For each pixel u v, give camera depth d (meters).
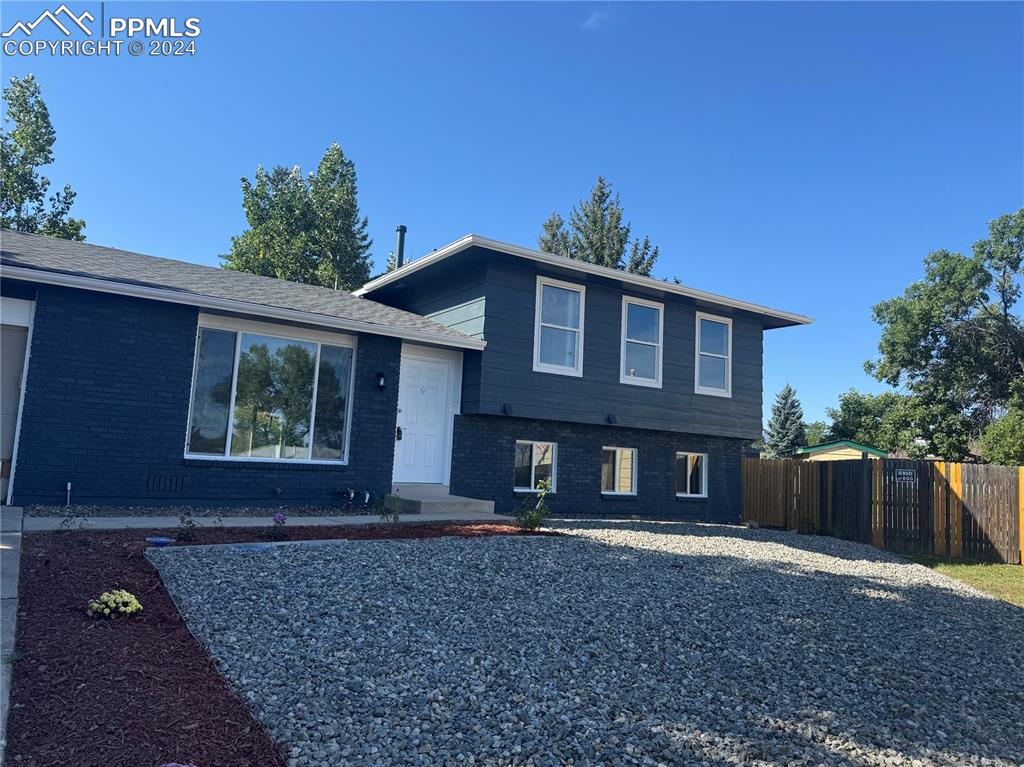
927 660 5.49
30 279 8.34
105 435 9.01
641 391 13.98
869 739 3.85
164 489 9.42
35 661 3.58
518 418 12.84
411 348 12.11
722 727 3.79
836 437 39.31
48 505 8.59
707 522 15.22
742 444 16.20
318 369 10.99
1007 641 6.35
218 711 3.35
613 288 13.77
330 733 3.25
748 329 15.83
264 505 10.25
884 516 13.33
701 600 6.41
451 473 12.25
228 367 10.22
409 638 4.64
